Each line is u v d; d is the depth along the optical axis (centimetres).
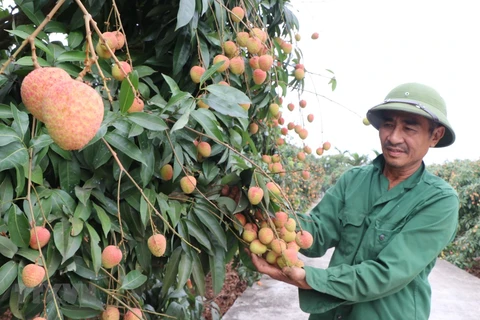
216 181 128
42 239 89
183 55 119
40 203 90
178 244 121
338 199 165
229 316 310
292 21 161
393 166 140
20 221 85
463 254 536
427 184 140
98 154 99
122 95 85
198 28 122
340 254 155
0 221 88
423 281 142
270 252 131
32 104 72
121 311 121
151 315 154
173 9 120
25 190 95
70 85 66
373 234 141
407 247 129
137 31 129
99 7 113
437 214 132
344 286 124
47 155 100
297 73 161
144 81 123
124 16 127
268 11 156
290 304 337
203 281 118
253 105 147
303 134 175
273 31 160
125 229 108
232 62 122
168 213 108
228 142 127
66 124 64
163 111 98
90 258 100
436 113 132
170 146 110
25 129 89
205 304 219
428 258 129
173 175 110
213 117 104
